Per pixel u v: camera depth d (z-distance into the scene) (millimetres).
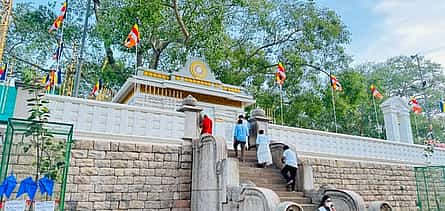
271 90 28562
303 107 27125
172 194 10648
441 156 20219
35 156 7781
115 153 10102
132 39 17188
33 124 7570
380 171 16047
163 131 13070
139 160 10398
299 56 27422
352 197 9445
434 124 44312
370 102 37156
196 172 10859
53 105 11469
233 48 27938
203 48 22750
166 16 22234
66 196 9125
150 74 17516
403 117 22000
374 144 17781
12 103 9531
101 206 9523
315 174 14047
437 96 45406
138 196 10102
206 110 18141
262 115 13680
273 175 11289
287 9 28609
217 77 26234
